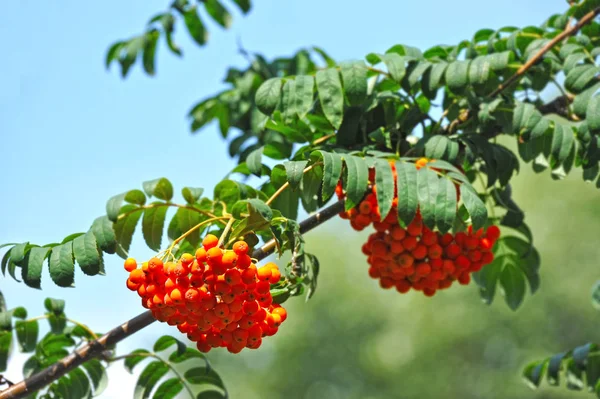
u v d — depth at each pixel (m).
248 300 2.13
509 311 15.90
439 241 2.89
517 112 2.92
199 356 3.10
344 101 3.11
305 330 18.28
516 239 3.51
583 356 3.30
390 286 3.04
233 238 2.31
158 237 2.84
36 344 3.07
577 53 3.07
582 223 15.67
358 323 18.11
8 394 2.65
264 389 17.94
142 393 3.07
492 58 2.98
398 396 16.67
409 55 3.12
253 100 4.40
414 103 3.13
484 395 15.78
